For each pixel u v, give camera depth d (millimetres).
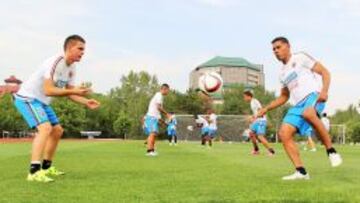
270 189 5602
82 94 7012
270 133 51938
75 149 18000
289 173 7684
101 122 82375
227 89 85750
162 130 48562
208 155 13891
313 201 4680
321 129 7102
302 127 7051
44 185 6020
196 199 4844
